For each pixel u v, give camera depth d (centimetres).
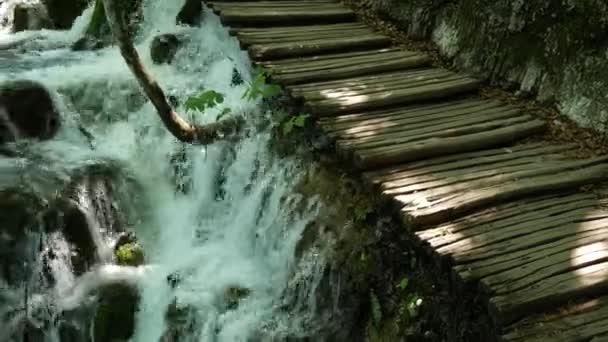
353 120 423
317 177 422
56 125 517
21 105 500
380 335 348
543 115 438
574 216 331
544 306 277
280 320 402
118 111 544
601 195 355
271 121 476
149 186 507
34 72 562
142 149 521
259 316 409
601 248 304
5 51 637
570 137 415
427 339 324
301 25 587
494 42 486
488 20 491
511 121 429
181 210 497
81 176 478
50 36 686
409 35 563
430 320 324
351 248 379
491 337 291
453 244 310
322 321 383
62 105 524
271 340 395
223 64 575
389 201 347
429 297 327
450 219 331
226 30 592
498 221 328
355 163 378
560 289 278
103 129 535
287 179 442
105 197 481
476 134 407
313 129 439
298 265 409
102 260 451
